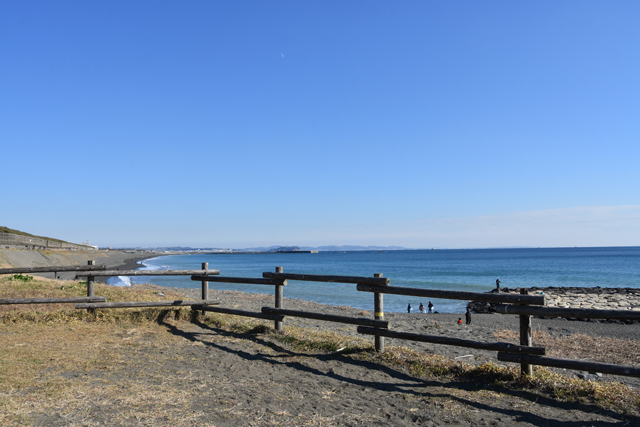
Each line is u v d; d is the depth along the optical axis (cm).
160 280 5700
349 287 4531
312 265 11581
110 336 808
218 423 434
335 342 771
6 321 867
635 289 4034
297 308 1972
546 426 441
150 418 439
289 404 495
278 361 684
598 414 470
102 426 416
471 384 573
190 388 542
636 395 508
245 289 4172
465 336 1357
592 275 6925
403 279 5981
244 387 553
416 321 1762
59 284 1393
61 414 442
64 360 645
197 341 799
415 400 514
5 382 534
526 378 556
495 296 570
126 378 573
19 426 407
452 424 446
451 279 5991
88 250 11656
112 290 1316
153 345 760
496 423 447
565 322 1939
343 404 499
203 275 999
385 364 659
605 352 1017
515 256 18862
